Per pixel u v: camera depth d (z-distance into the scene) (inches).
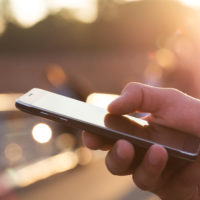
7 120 44.8
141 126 21.7
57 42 394.0
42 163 43.8
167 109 22.9
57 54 359.3
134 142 20.4
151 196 42.4
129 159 20.0
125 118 22.3
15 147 42.4
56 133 48.3
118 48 375.2
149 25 306.8
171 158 21.3
